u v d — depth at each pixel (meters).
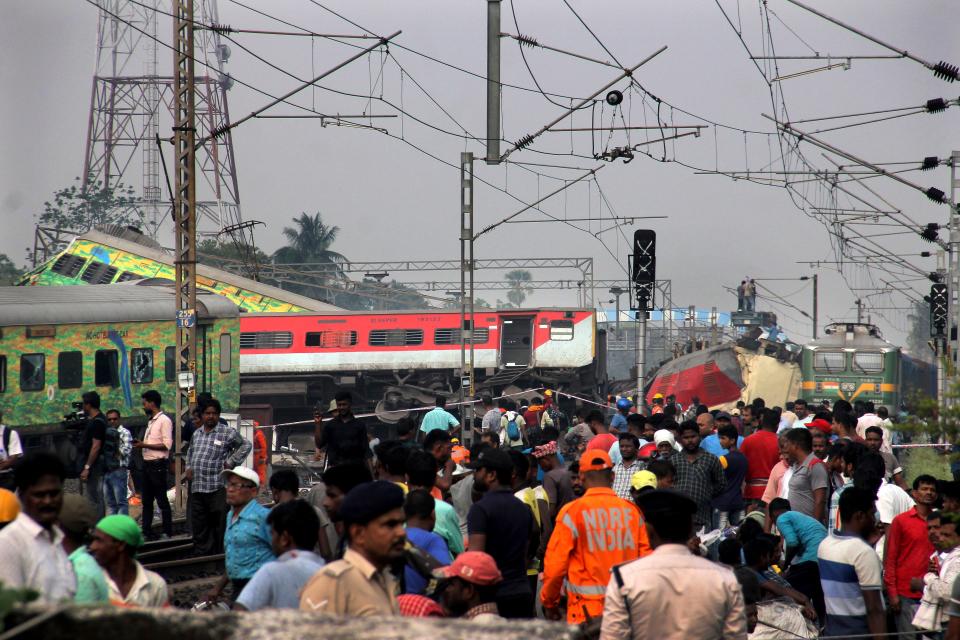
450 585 26.36
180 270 84.31
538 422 138.25
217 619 14.77
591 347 185.75
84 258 191.25
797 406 90.25
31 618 14.30
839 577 33.84
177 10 84.62
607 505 31.03
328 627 14.83
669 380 188.12
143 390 118.25
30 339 108.62
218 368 124.56
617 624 22.16
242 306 195.62
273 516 26.55
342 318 186.38
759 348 183.00
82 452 66.19
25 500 21.84
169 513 67.06
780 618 34.78
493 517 33.16
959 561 31.47
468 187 125.94
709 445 62.34
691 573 22.23
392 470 38.38
